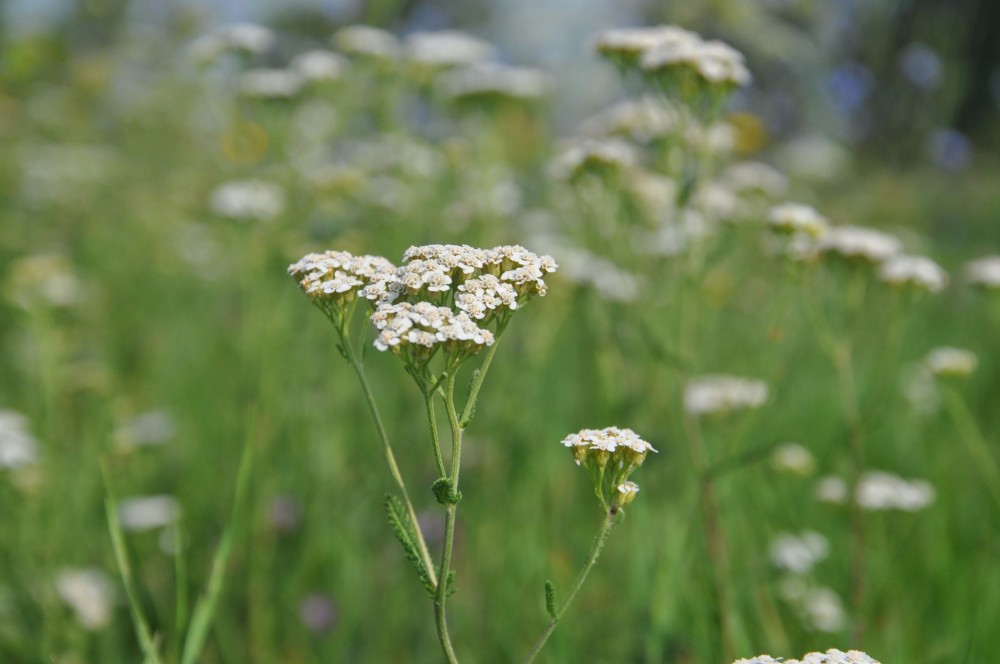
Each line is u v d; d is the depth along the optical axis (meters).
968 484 1.00
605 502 0.62
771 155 2.20
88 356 1.36
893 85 1.80
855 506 0.82
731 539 0.85
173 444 1.13
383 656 0.83
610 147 0.89
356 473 0.96
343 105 1.21
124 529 0.91
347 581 0.86
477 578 0.86
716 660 0.78
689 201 0.85
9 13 2.06
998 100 2.50
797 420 1.08
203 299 1.50
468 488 0.94
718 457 0.87
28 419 1.07
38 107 2.00
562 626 0.78
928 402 1.14
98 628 0.84
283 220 1.12
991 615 0.79
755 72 2.22
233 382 1.11
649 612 0.80
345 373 1.00
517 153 1.39
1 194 1.72
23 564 0.87
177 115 1.97
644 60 0.85
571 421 1.05
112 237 1.69
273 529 0.91
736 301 1.22
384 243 1.17
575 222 1.10
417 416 0.97
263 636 0.85
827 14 1.71
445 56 1.21
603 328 0.97
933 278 0.84
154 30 2.06
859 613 0.79
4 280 1.45
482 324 0.64
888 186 2.07
